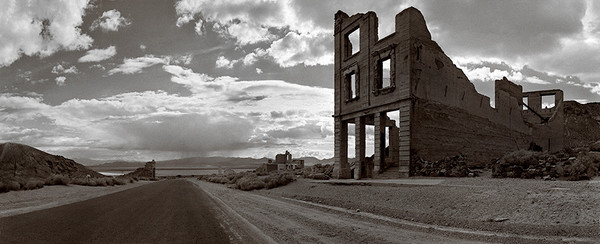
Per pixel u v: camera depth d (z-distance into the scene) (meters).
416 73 27.55
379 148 30.17
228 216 12.80
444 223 11.89
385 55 30.03
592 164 16.22
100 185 41.50
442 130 29.08
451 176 23.12
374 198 17.23
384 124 30.77
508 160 19.83
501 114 38.41
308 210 16.50
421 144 27.12
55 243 7.74
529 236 9.47
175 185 43.47
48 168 50.41
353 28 35.72
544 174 17.22
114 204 17.08
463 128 31.45
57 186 32.03
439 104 29.23
